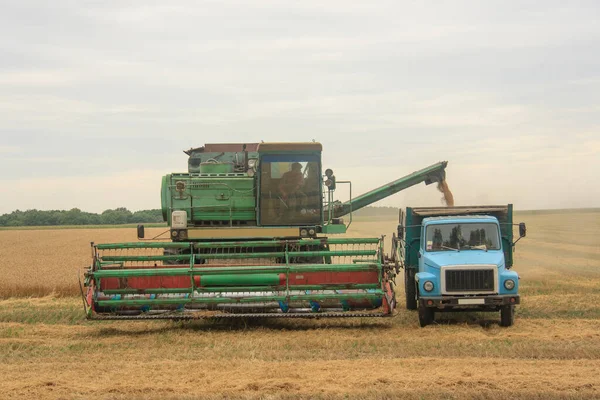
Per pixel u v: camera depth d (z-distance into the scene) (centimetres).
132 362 1199
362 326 1588
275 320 1681
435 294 1573
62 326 1655
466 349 1266
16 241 6800
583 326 1526
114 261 1638
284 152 1886
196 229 1842
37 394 980
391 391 951
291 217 1889
